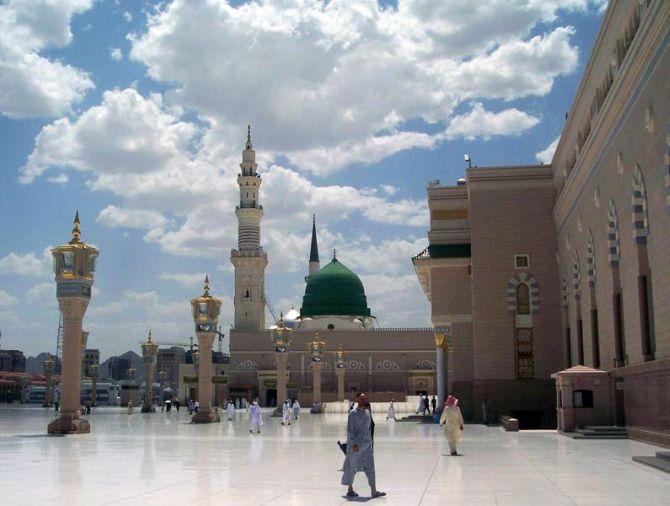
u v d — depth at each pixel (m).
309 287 133.62
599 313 39.19
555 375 38.16
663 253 27.25
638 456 23.06
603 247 37.50
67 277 37.41
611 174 34.75
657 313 28.38
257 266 128.62
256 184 132.38
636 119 29.53
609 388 36.12
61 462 22.42
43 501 14.38
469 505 14.05
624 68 29.69
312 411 85.69
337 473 19.56
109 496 15.09
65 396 37.66
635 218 30.69
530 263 52.78
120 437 35.38
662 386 27.58
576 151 45.09
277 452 26.80
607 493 15.52
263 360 124.56
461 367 55.62
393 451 27.30
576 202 44.25
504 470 20.22
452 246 57.44
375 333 123.75
